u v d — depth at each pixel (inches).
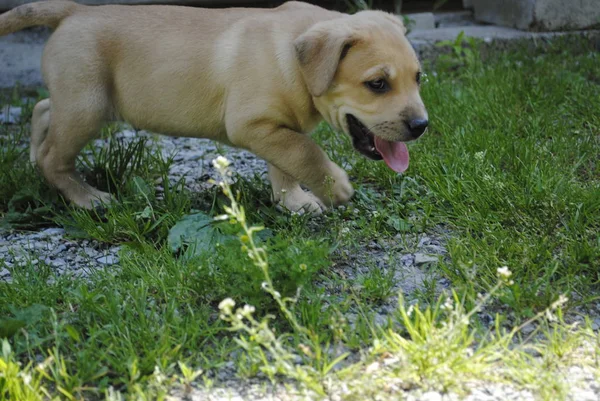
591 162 66.1
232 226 53.1
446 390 46.6
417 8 98.1
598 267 54.4
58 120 61.2
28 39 85.9
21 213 62.3
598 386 46.9
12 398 46.0
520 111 73.7
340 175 59.8
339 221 59.7
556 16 88.7
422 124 55.8
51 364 48.6
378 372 47.3
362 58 56.1
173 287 53.0
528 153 64.6
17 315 50.8
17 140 73.1
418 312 49.0
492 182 61.1
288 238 55.4
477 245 56.0
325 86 55.5
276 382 47.5
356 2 89.6
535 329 50.4
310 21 58.7
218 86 59.4
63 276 54.6
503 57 85.2
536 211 59.3
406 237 58.7
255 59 58.3
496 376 47.1
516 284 51.5
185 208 61.0
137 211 60.8
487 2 94.3
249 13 60.2
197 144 74.4
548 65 82.4
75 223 60.3
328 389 46.6
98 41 60.3
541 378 46.5
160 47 59.9
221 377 48.0
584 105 74.1
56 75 60.6
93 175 65.7
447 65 85.1
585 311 51.9
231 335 50.4
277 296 48.2
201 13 60.7
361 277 53.9
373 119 56.4
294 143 58.9
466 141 67.6
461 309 49.4
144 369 47.9
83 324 50.9
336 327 49.3
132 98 60.9
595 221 58.4
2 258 56.9
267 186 64.4
